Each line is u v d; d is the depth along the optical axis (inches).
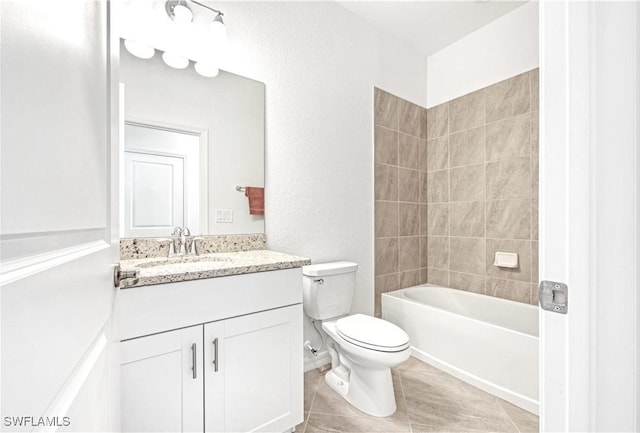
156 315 40.8
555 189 21.6
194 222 64.9
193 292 44.0
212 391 45.9
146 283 39.7
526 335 64.0
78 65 18.0
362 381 64.6
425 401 67.0
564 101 21.0
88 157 19.9
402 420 60.7
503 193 92.6
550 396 22.1
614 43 19.3
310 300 73.9
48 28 14.3
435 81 111.8
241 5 70.4
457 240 105.0
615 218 19.3
